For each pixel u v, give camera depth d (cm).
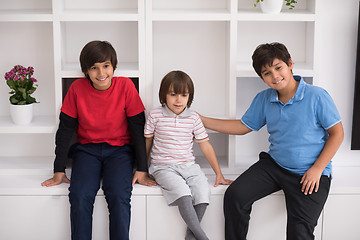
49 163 245
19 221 220
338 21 246
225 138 259
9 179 229
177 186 210
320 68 250
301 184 208
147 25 225
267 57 204
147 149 230
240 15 225
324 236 223
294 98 211
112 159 223
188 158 224
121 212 207
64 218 220
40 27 245
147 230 219
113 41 248
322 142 212
